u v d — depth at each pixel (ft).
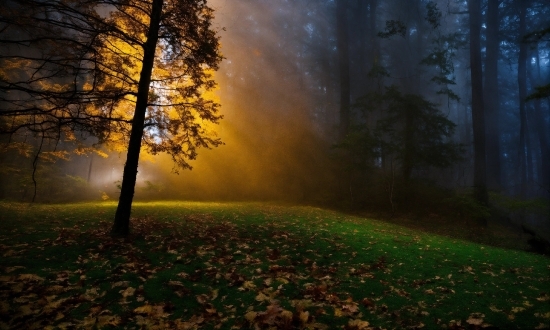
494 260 21.81
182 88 27.17
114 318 10.59
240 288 13.64
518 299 13.28
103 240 20.03
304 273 16.17
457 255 22.65
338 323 10.75
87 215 30.94
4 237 19.48
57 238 19.92
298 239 24.03
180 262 16.92
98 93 17.08
